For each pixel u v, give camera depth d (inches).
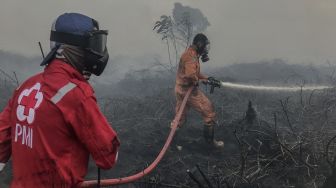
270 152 197.8
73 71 80.6
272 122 236.8
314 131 205.0
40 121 78.4
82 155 80.8
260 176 178.4
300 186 170.9
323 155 180.7
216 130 241.4
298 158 186.5
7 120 86.7
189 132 246.7
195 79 218.1
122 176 200.1
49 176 79.0
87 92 79.4
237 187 173.5
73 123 78.0
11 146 86.7
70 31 80.9
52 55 81.2
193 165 208.1
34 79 83.4
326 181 152.6
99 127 78.9
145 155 221.9
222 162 206.4
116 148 81.3
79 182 80.8
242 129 230.2
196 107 225.0
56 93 78.4
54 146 78.4
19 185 81.7
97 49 83.0
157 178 174.6
